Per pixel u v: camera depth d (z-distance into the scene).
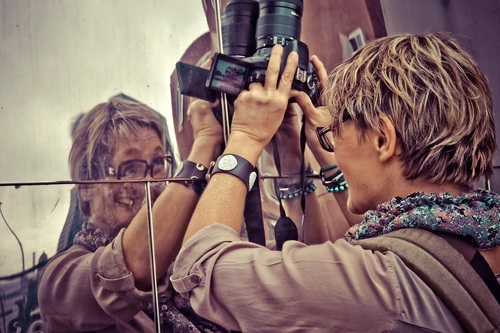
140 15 1.18
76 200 1.09
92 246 1.10
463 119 0.83
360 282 0.77
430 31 1.63
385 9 1.54
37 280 1.05
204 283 0.87
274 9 1.14
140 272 1.14
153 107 1.18
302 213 1.34
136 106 1.16
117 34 1.16
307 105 1.20
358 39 1.48
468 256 0.79
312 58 1.25
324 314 0.78
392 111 0.84
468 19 1.72
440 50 0.86
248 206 1.25
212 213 0.98
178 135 1.20
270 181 1.30
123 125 1.14
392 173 0.87
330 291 0.78
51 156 1.08
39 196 1.06
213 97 1.22
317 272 0.79
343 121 0.91
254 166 1.07
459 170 0.83
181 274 0.91
